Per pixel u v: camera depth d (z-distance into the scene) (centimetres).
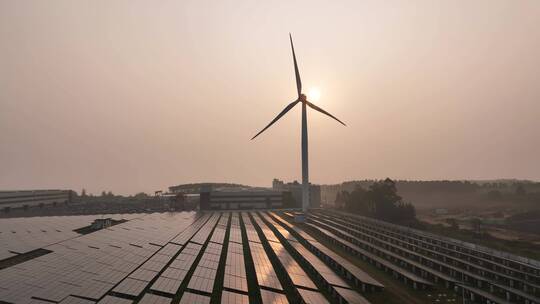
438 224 14925
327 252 7731
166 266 5984
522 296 5300
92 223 10581
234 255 7081
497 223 15375
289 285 5794
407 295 5594
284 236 10175
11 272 4897
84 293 4341
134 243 7694
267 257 7125
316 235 11144
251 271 6462
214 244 8169
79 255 6191
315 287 5250
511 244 10544
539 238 11756
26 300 3981
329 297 5334
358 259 7925
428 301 5353
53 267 5294
